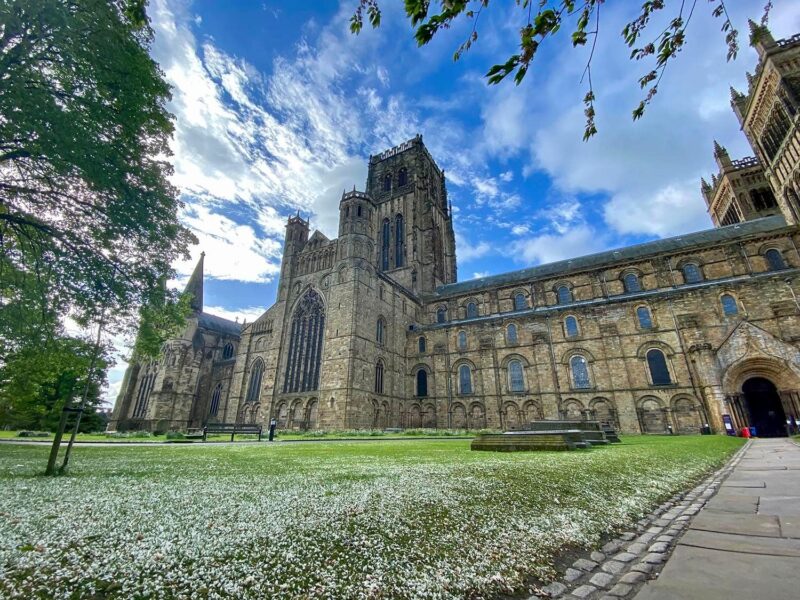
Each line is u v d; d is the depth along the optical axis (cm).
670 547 566
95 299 1945
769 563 446
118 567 413
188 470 1135
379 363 5238
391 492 780
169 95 1956
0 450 1859
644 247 5488
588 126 612
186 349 6825
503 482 895
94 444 2502
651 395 4259
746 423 3550
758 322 4016
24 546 453
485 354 5319
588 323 4853
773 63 4222
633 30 546
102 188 1722
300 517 598
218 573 408
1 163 1709
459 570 459
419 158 8081
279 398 5266
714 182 6681
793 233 4244
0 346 2122
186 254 2286
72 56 1577
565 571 497
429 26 496
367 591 393
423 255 7275
